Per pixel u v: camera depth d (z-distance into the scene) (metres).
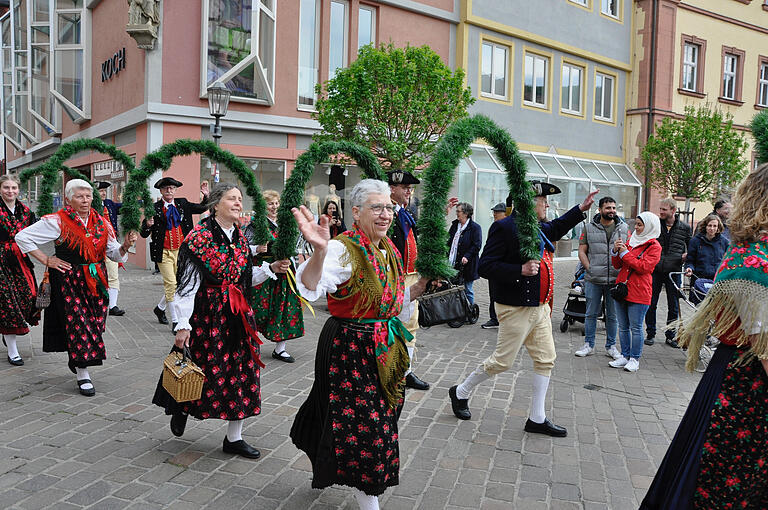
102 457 3.82
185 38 13.41
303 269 2.68
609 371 6.39
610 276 6.86
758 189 2.39
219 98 10.56
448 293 8.06
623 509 3.36
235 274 3.71
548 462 3.98
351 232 2.92
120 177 15.34
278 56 14.26
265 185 14.51
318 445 2.99
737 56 23.50
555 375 6.16
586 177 20.20
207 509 3.21
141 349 6.69
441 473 3.77
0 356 6.29
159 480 3.52
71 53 17.62
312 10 14.93
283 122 14.38
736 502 2.39
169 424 4.43
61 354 6.46
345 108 10.70
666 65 21.67
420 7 16.25
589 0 20.44
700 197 16.25
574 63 20.31
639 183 21.83
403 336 3.01
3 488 3.37
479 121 3.93
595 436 4.48
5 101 27.62
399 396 3.03
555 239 4.55
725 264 2.45
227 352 3.69
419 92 10.77
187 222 8.03
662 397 5.52
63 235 4.88
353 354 2.87
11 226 5.88
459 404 4.76
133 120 13.96
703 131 15.95
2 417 4.50
